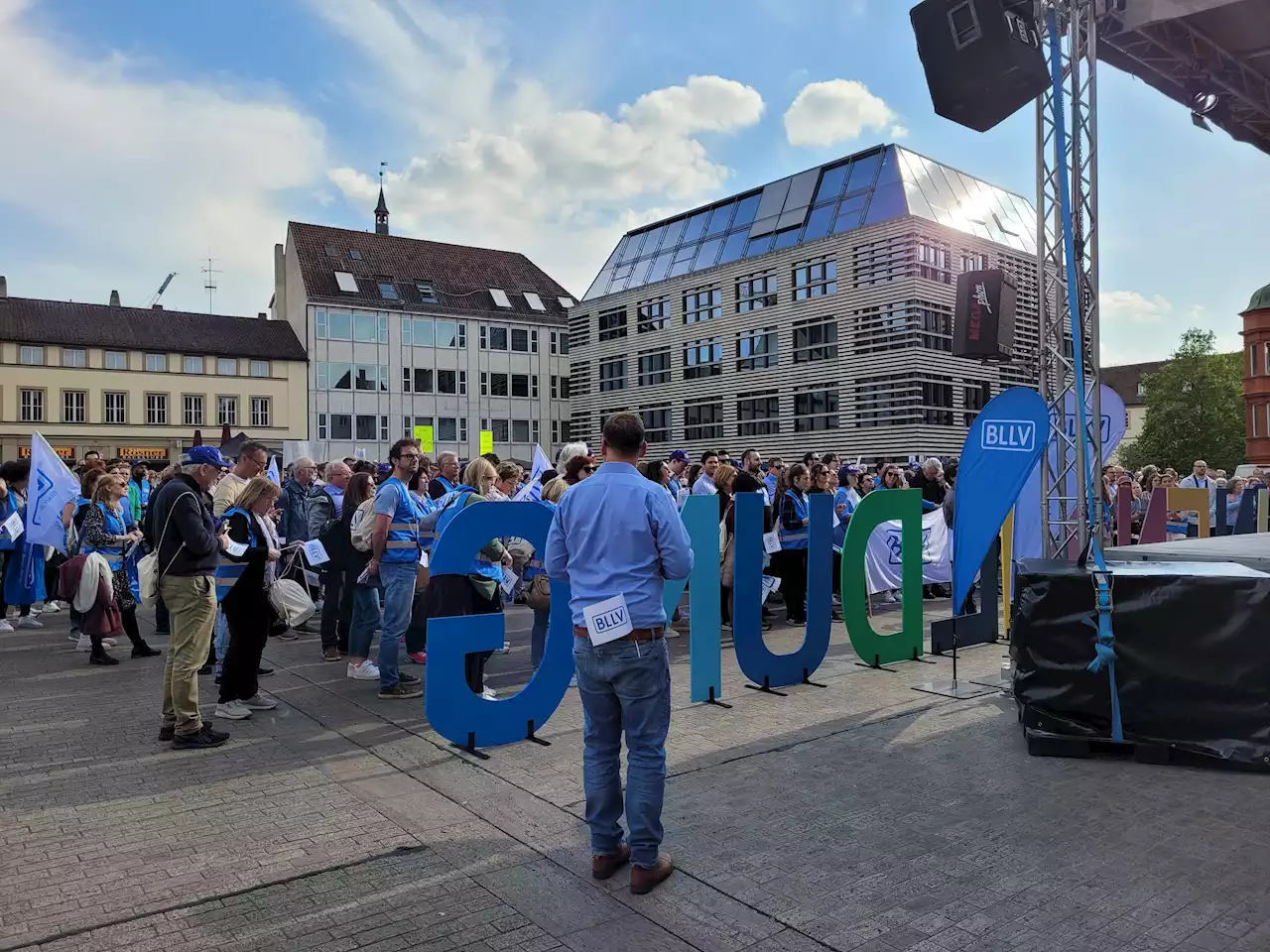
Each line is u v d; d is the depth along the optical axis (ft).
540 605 23.59
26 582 31.12
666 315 130.72
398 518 21.06
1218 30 24.07
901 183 100.89
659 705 11.35
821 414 106.11
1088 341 21.04
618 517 11.47
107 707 20.07
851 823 13.25
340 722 18.99
